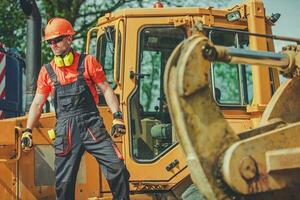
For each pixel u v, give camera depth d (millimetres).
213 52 4055
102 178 6613
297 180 4129
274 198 4156
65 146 5562
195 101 3984
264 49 6805
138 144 6566
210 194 3957
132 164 6508
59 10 18109
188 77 3955
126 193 5488
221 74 6703
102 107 6590
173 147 6559
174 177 6543
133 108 6590
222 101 6668
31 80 7879
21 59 8492
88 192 6559
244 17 6859
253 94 6742
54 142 5684
